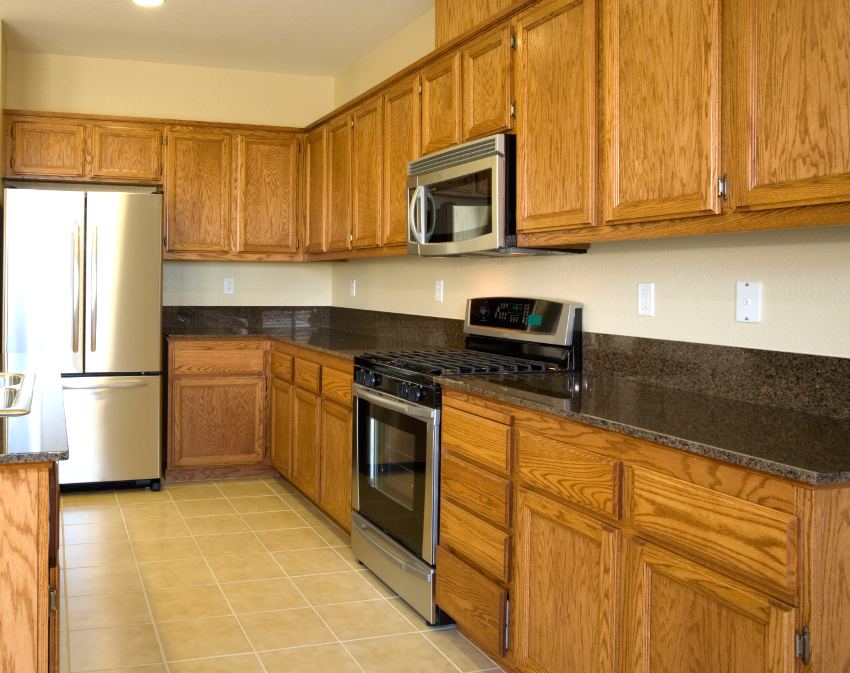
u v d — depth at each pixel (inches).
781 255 88.7
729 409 86.1
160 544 151.0
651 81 88.2
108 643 109.5
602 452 80.1
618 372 113.4
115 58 208.7
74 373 182.7
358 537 141.3
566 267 125.6
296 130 211.6
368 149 168.4
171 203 204.1
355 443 142.1
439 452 114.2
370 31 185.9
